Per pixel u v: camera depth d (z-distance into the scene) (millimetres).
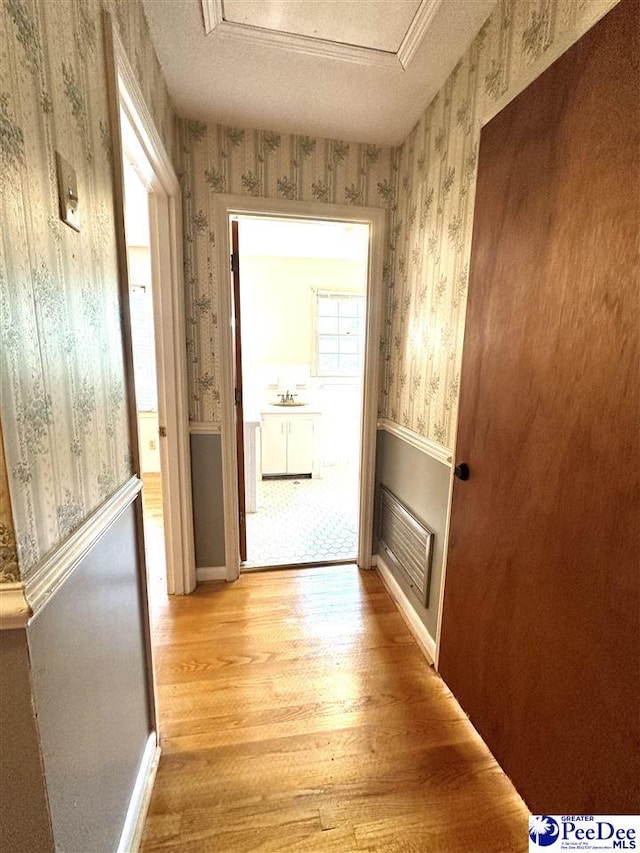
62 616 668
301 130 1853
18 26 543
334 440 4641
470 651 1358
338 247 3855
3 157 507
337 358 4547
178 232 1800
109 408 906
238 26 1278
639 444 765
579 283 890
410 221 1865
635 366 768
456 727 1367
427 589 1700
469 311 1328
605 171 817
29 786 604
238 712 1405
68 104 708
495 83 1215
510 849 1025
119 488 958
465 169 1396
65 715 679
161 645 1727
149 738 1213
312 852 1016
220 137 1813
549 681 1013
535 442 1041
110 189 922
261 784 1171
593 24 833
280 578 2264
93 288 817
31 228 577
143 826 1056
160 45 1351
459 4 1206
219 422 2066
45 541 611
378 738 1320
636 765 787
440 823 1082
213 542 2193
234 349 2207
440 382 1595
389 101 1648
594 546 871
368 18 1249
